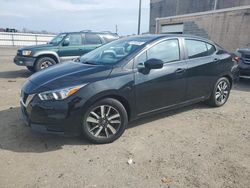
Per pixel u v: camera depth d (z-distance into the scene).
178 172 3.18
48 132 3.60
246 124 4.82
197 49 5.15
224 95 5.87
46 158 3.47
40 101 3.54
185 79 4.77
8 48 29.97
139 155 3.59
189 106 5.84
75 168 3.25
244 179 3.06
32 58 9.53
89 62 4.46
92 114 3.77
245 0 25.45
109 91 3.76
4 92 7.07
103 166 3.30
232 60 5.88
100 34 10.86
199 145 3.91
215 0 27.77
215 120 4.99
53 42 10.45
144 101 4.23
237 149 3.81
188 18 20.41
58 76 3.83
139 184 2.94
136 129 4.47
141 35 5.05
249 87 8.34
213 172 3.19
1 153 3.57
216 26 17.77
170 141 4.04
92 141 3.86
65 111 3.54
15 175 3.08
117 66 3.99
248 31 15.47
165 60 4.54
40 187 2.87
